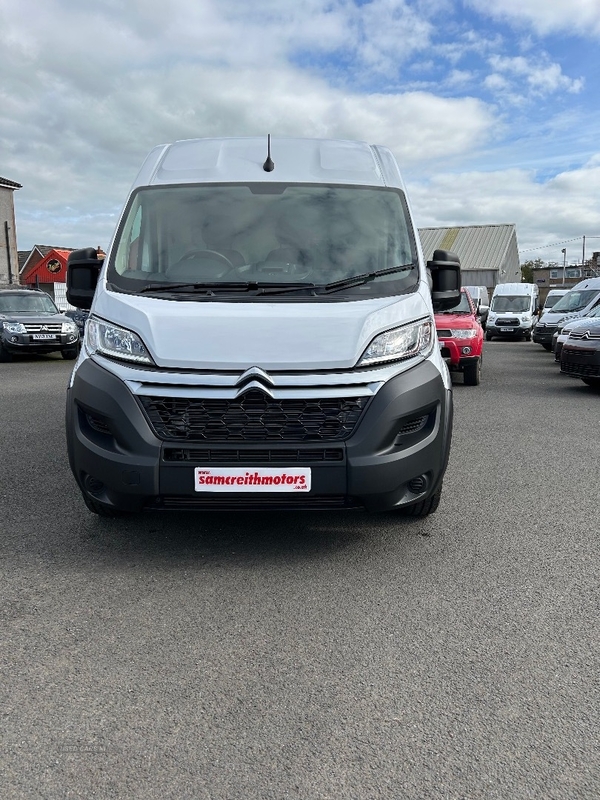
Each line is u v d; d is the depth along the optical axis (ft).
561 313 68.85
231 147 17.34
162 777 7.42
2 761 7.64
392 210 15.88
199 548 14.05
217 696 8.91
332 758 7.72
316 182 16.25
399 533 15.05
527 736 8.12
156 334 12.60
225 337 12.49
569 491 18.40
